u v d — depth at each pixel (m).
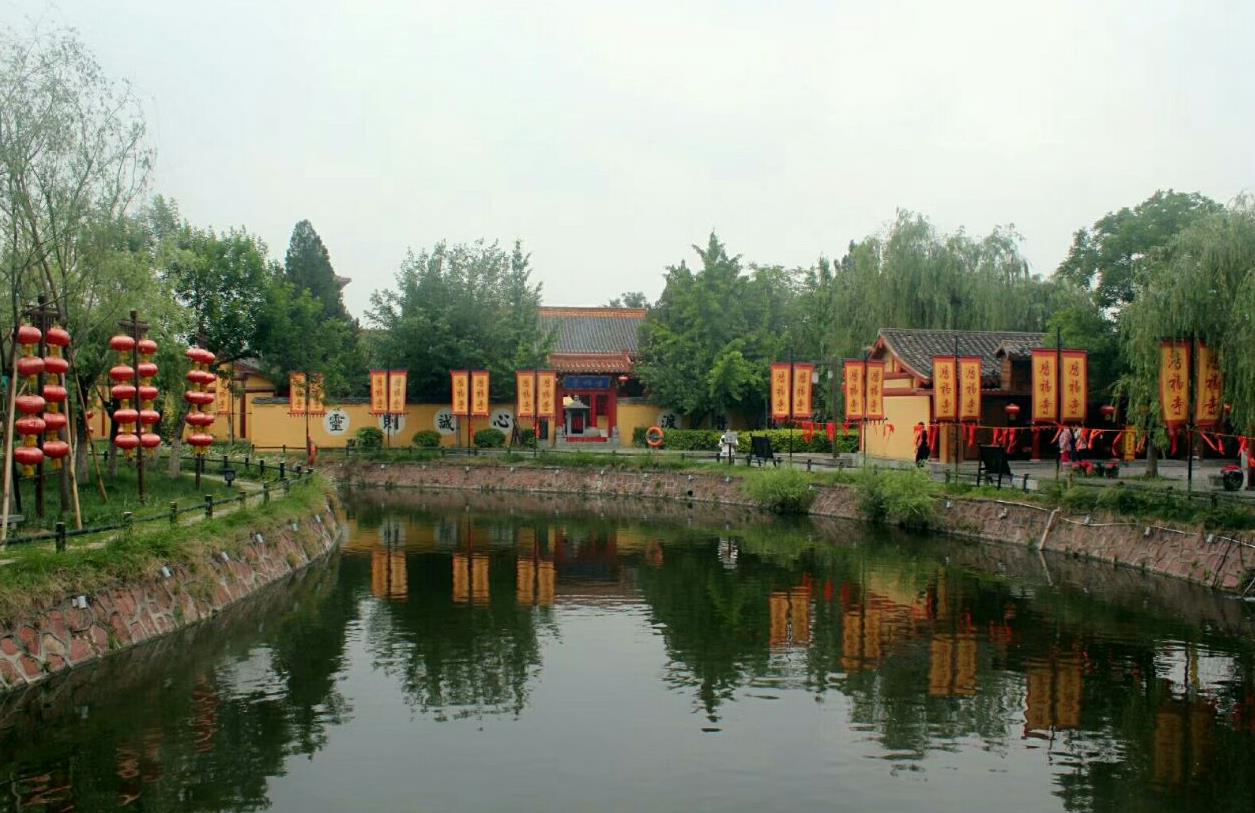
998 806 11.90
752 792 12.29
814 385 51.94
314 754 13.45
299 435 54.69
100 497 26.11
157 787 12.31
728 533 33.97
